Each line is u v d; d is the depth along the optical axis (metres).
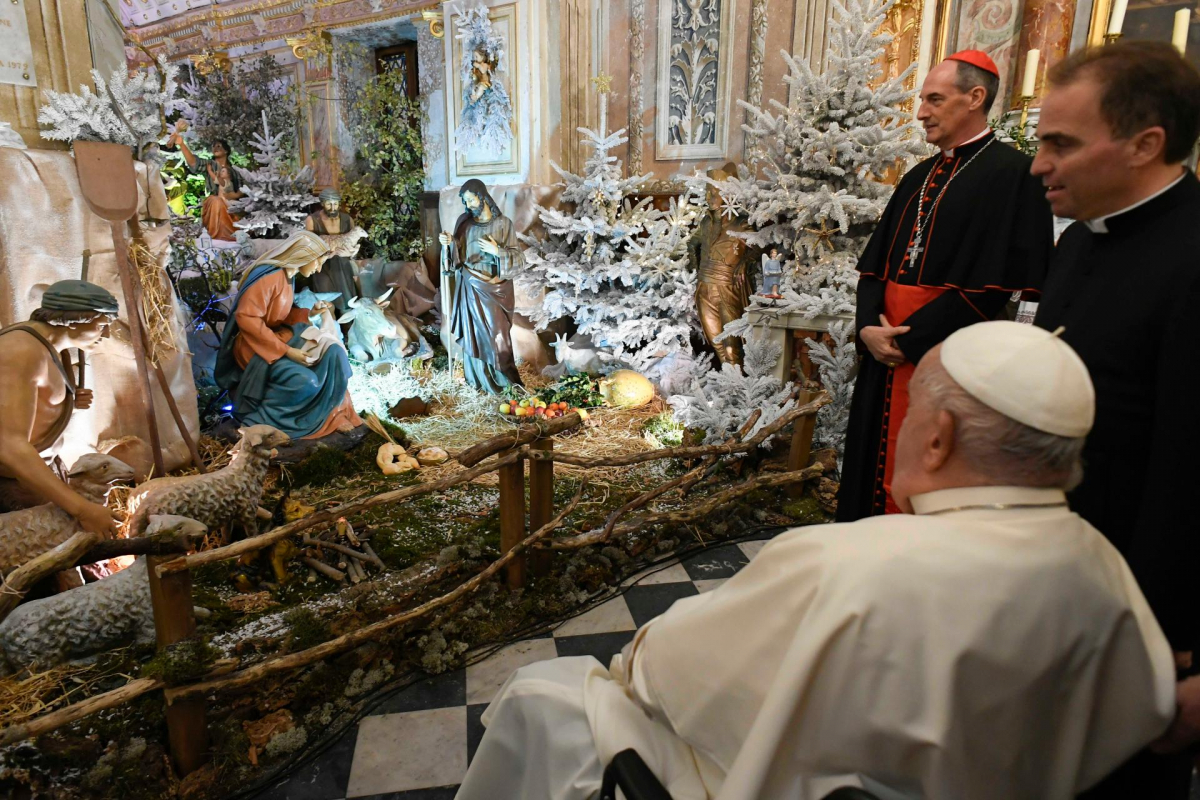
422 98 7.53
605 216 5.90
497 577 2.92
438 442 4.93
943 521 0.89
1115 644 0.87
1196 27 4.18
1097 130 1.28
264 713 2.22
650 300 5.75
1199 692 0.96
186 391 4.17
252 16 9.47
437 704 2.32
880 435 2.65
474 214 5.62
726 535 3.55
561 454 3.03
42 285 3.36
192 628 1.96
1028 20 4.71
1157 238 1.32
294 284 5.85
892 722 0.83
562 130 6.47
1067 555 0.85
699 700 1.01
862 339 2.64
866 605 0.83
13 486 2.66
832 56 4.54
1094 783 0.94
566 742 1.25
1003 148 2.41
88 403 2.88
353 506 2.34
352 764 2.06
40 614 2.27
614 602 2.95
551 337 6.71
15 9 3.27
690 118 6.13
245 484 3.04
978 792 0.85
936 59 5.12
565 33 6.29
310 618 2.51
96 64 3.72
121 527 3.00
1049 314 1.55
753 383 4.39
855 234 4.85
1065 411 0.85
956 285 2.42
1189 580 1.21
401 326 6.37
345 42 8.84
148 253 3.73
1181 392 1.22
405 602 2.79
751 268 5.48
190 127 8.98
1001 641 0.81
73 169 3.40
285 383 4.41
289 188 8.31
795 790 0.90
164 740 2.08
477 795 1.42
